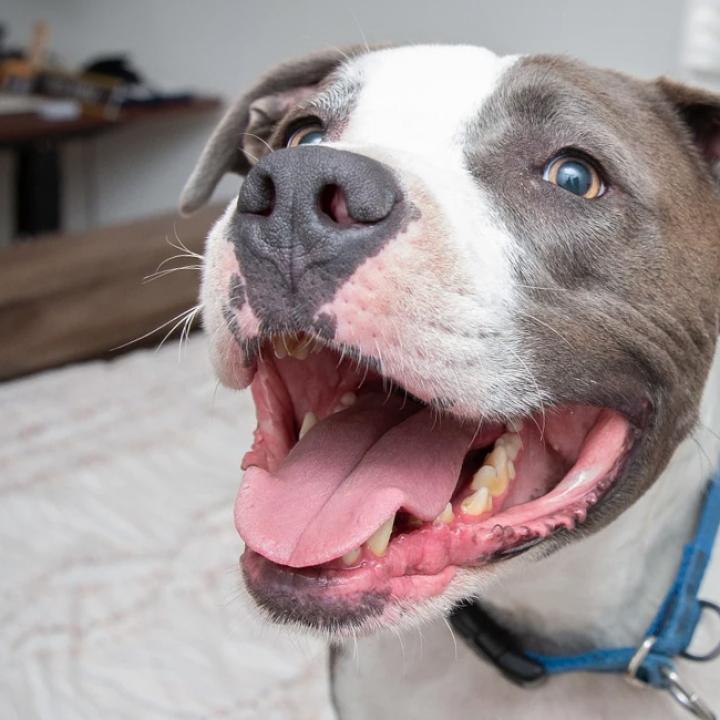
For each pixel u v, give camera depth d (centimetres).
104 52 122
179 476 65
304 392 32
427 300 25
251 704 48
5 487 62
